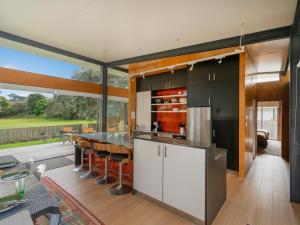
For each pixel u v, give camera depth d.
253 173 4.32
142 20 3.27
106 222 2.29
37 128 7.27
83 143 4.04
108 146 3.35
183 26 3.46
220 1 2.64
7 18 3.29
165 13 3.01
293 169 2.87
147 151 2.82
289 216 2.46
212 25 3.39
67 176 3.93
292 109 2.89
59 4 2.84
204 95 4.61
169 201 2.54
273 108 11.64
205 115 4.42
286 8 2.77
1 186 1.61
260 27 3.41
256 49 4.36
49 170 4.32
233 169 4.22
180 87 5.33
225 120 4.30
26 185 1.62
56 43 4.47
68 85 5.61
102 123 6.46
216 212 2.46
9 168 2.14
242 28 3.46
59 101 7.61
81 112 7.47
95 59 5.85
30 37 4.13
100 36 4.02
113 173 4.01
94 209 2.59
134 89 6.30
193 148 2.26
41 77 5.02
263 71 6.39
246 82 4.12
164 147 2.57
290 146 2.90
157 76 5.80
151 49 4.79
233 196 3.05
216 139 4.43
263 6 2.74
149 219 2.35
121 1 2.71
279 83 6.44
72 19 3.30
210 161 2.23
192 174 2.27
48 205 1.30
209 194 2.21
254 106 5.88
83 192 3.14
